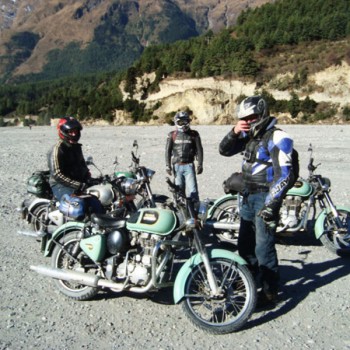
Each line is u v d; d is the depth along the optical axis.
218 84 75.50
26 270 6.20
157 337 4.51
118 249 4.92
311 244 7.09
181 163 8.40
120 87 91.38
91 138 31.05
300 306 5.09
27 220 7.25
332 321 4.77
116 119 86.50
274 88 72.75
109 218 5.04
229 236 7.03
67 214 5.85
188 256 6.64
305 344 4.34
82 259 5.36
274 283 4.91
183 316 4.93
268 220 4.47
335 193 10.34
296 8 108.50
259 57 80.94
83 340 4.47
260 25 100.00
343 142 23.22
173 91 80.06
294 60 76.31
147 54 101.44
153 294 5.45
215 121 73.62
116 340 4.46
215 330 4.51
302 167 14.57
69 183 6.24
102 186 6.67
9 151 22.61
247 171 4.86
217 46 83.19
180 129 8.34
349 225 6.67
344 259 6.45
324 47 77.44
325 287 5.57
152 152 20.19
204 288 4.66
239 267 4.61
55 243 5.54
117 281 4.97
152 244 4.78
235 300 4.90
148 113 81.44
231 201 7.05
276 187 4.40
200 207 6.12
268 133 4.63
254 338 4.46
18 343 4.41
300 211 6.81
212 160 16.78
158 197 7.24
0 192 11.25
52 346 4.36
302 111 67.69
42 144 26.95
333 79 69.38
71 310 5.09
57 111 113.38
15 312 5.02
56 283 5.45
